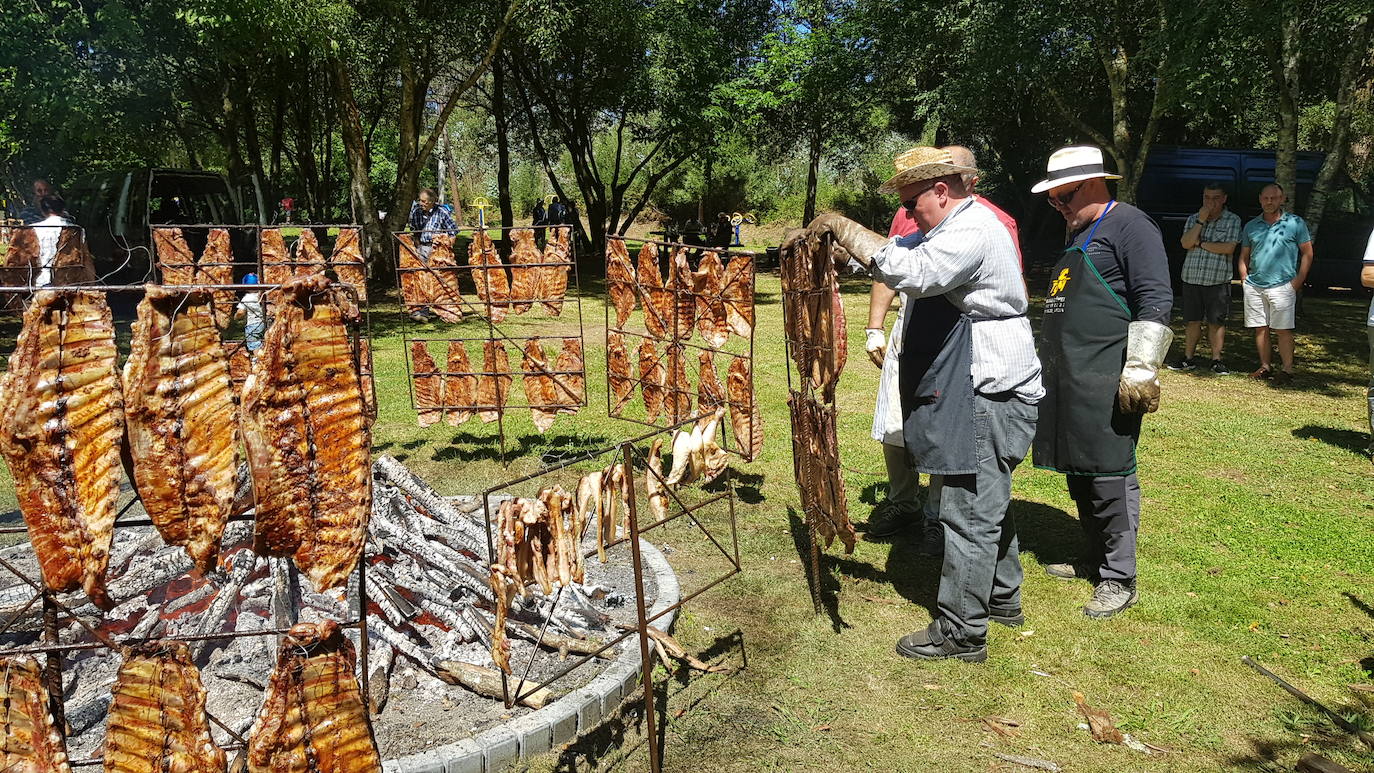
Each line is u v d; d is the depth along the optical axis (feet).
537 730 10.77
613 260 20.88
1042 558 17.10
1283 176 43.01
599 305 54.08
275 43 41.01
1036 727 11.61
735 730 11.54
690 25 70.44
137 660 6.98
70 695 11.40
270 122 98.22
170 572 12.91
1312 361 36.63
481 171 153.07
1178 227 56.80
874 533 18.16
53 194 29.19
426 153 57.72
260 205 51.06
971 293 12.37
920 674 12.91
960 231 11.99
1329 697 12.25
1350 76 42.73
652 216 120.98
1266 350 32.68
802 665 13.12
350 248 20.25
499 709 11.59
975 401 12.53
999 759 10.96
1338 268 58.59
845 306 54.19
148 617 12.49
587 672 12.50
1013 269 12.35
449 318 21.81
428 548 14.20
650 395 21.22
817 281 12.97
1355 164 70.79
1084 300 14.29
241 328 25.76
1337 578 16.03
